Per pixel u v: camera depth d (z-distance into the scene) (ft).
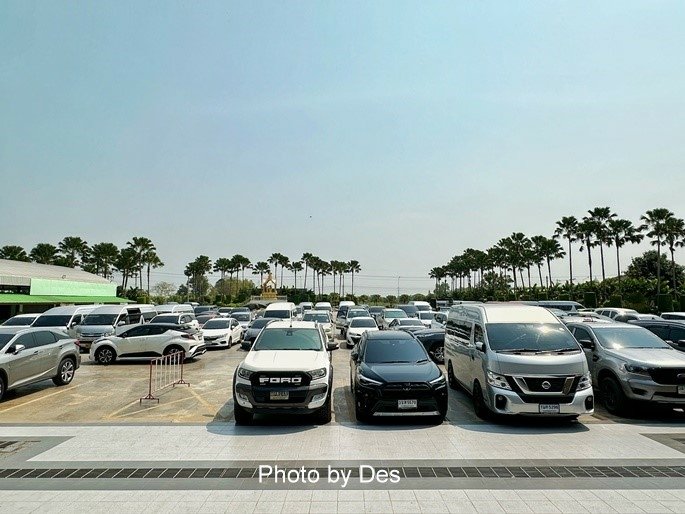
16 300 119.03
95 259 241.76
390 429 27.50
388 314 95.66
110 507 16.87
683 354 32.19
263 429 27.58
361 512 16.39
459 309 39.75
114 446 24.23
